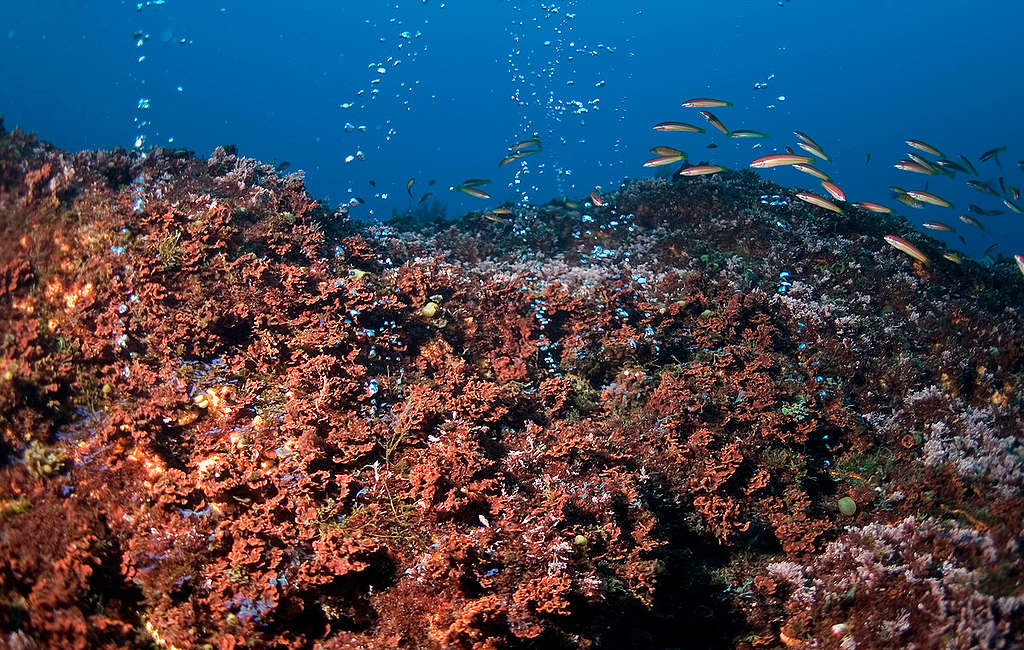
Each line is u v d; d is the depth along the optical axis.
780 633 4.06
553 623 3.45
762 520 4.67
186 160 6.92
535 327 5.95
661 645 3.90
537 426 4.67
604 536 3.85
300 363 4.70
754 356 5.92
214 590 3.20
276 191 6.70
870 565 4.07
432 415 4.49
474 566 3.47
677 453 4.73
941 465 4.92
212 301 4.78
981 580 3.84
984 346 6.65
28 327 4.22
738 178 10.37
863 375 6.08
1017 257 6.33
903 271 8.04
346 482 3.80
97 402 4.05
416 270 6.11
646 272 7.54
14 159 5.73
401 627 3.33
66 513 3.39
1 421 3.72
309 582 3.26
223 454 3.80
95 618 2.98
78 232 5.02
